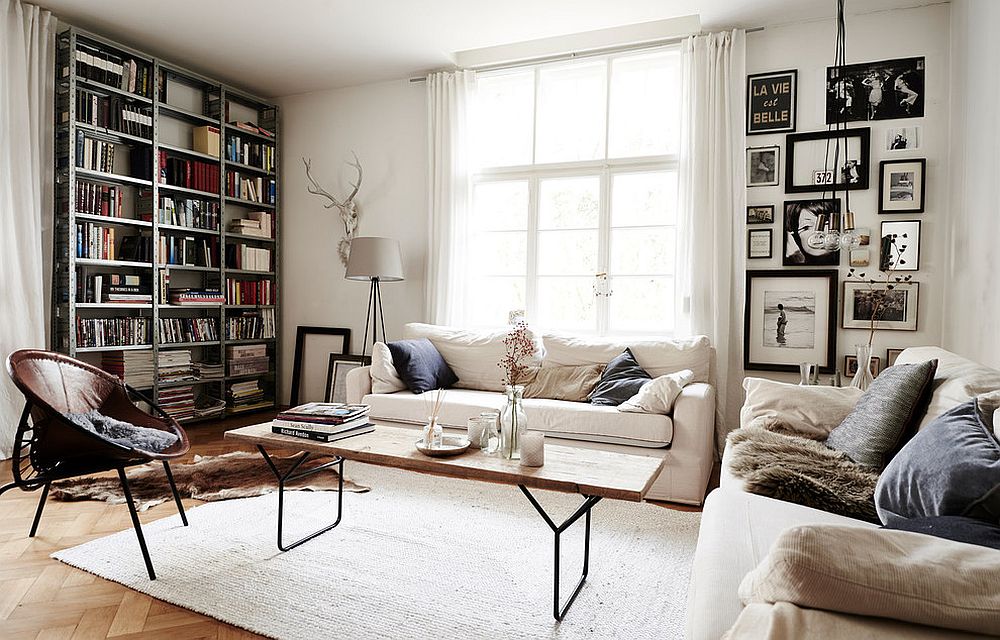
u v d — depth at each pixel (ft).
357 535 8.71
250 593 6.97
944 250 12.07
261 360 17.83
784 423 8.41
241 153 17.33
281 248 18.70
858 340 12.77
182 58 15.62
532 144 15.57
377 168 17.26
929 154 12.20
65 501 9.95
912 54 12.34
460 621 6.41
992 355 9.46
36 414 7.81
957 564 2.87
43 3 12.74
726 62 13.24
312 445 7.91
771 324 13.37
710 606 3.83
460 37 14.37
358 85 17.51
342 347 17.70
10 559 7.80
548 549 8.30
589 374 12.59
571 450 7.88
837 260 12.85
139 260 14.76
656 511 9.98
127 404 9.27
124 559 7.80
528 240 15.52
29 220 12.37
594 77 15.10
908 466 5.10
